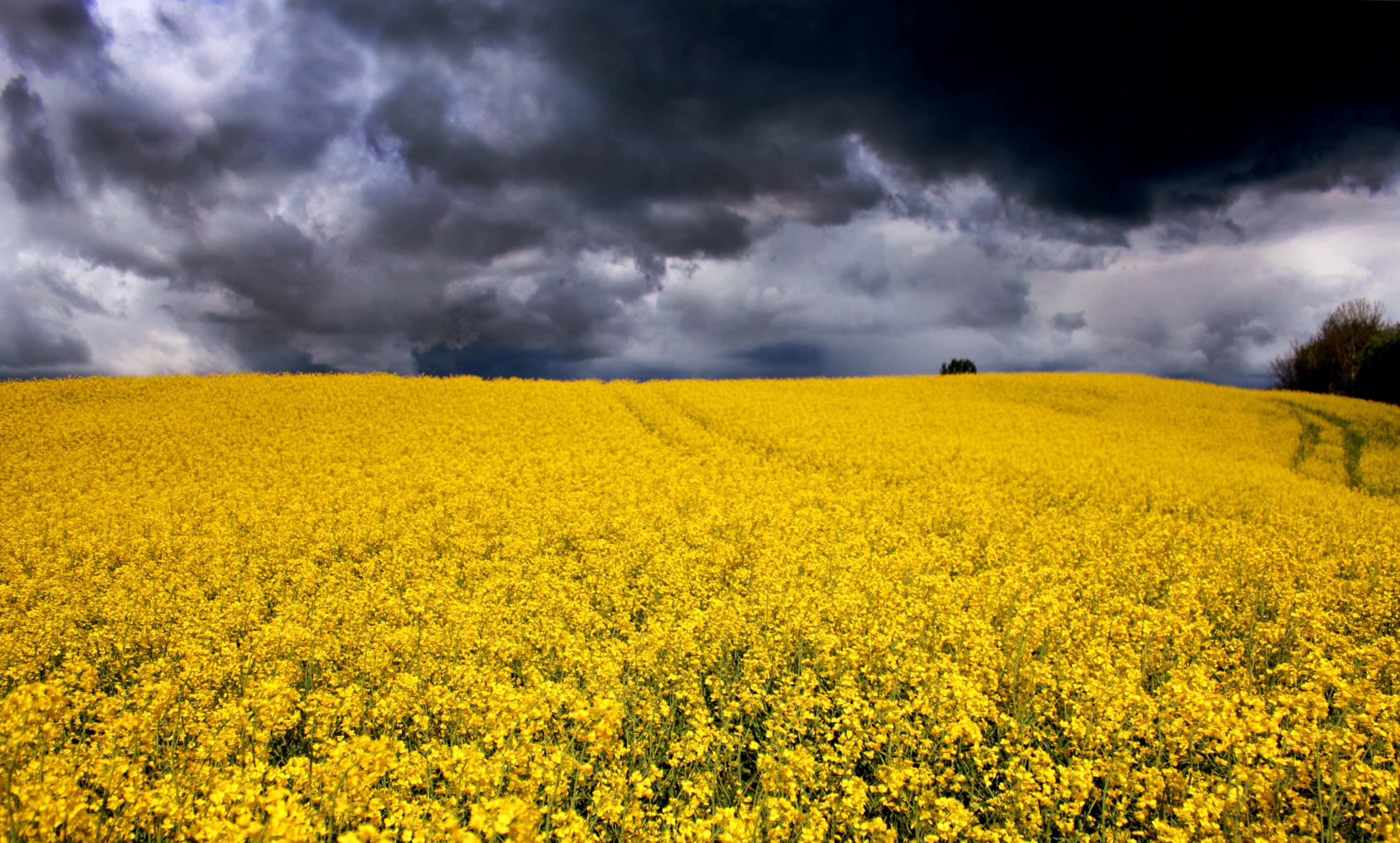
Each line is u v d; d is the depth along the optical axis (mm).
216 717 5469
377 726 6133
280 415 26844
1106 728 5387
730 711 5902
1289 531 14727
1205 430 33781
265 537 12422
